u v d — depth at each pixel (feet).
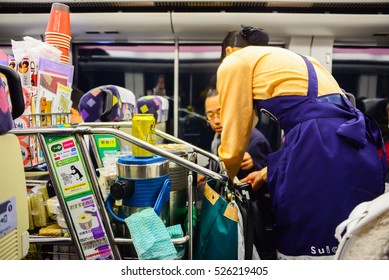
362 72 9.41
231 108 3.57
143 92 9.56
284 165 3.40
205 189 3.35
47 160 2.73
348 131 3.15
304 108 3.35
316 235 3.15
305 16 8.04
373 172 3.20
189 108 9.55
